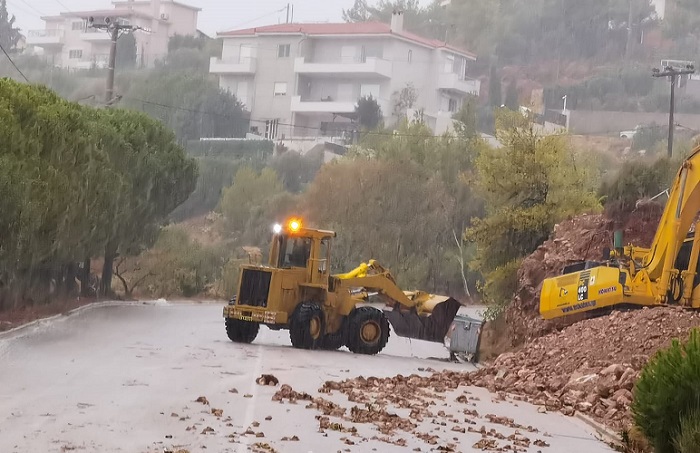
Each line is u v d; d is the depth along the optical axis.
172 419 13.53
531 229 41.59
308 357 25.86
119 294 52.66
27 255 30.72
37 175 30.02
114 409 14.10
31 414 13.24
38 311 34.00
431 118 102.88
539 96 122.94
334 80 106.12
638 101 118.38
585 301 25.59
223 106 102.38
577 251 34.50
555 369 21.86
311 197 69.31
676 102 113.75
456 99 113.06
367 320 29.84
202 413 14.26
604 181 42.78
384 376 22.67
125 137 44.19
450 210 68.75
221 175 85.50
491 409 17.64
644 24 146.25
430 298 32.25
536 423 16.36
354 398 16.94
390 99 104.56
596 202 41.50
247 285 29.45
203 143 95.12
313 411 15.14
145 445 11.55
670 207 23.97
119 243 46.28
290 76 105.69
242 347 27.38
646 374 13.05
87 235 38.69
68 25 142.38
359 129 97.56
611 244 34.31
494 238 42.06
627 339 21.64
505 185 43.31
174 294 58.31
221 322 38.19
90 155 36.03
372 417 14.93
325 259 30.03
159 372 19.38
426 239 68.00
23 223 28.53
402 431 14.05
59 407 13.98
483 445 13.30
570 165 44.41
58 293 40.78
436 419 15.57
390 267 67.19
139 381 17.69
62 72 118.25
